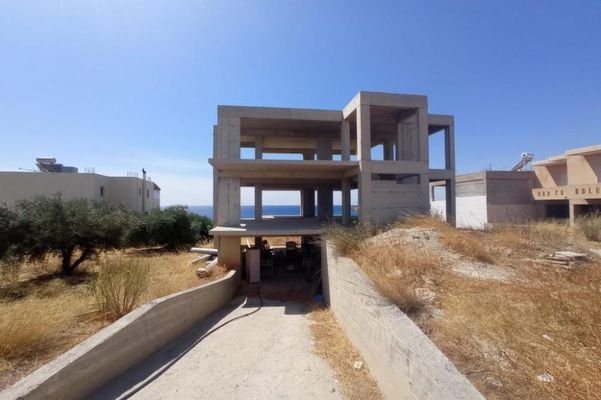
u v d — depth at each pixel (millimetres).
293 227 16344
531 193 29547
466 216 31531
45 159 35469
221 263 15484
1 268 12234
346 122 19000
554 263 6918
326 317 8977
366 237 10180
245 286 15250
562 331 3383
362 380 4930
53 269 15117
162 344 6902
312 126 20844
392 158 24922
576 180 25844
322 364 5652
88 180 30734
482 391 2844
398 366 3902
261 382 5051
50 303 7723
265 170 18562
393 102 16984
